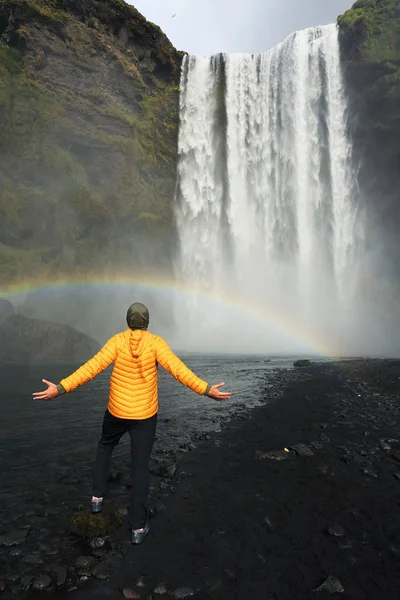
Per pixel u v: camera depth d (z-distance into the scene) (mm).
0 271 26469
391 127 34250
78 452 5211
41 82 30625
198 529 3168
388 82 32938
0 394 10016
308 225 38844
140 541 2957
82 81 32812
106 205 33156
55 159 30484
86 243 31719
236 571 2613
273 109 39625
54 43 31219
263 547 2902
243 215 40312
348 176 37344
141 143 36875
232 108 40750
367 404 8289
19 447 5418
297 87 38500
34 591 2416
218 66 41062
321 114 37531
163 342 3277
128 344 3217
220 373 14758
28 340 21906
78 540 3027
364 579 2531
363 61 33312
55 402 8836
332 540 2994
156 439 5797
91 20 33375
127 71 35375
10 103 28469
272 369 16109
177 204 39844
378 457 4906
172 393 10141
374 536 3055
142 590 2432
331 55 36406
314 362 19016
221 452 5145
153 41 37594
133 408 3143
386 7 33344
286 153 39188
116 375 3209
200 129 40562
